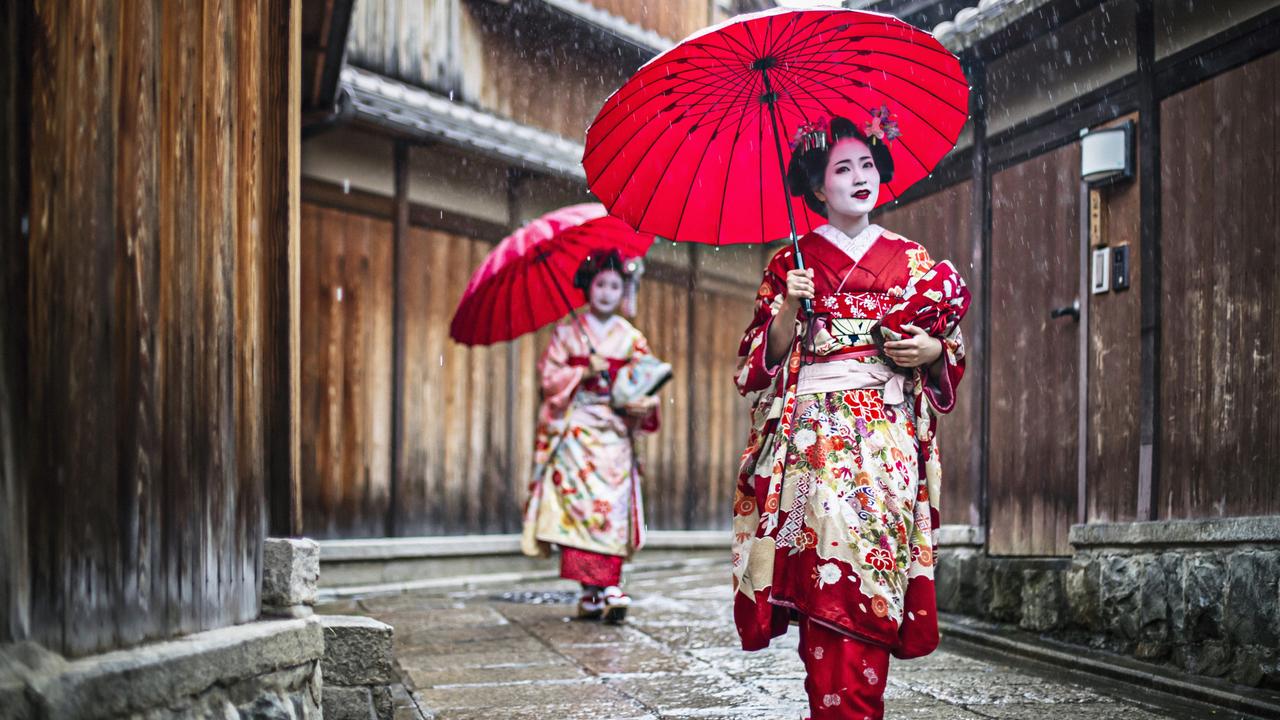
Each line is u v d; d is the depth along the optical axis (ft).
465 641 20.35
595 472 23.52
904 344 10.75
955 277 11.06
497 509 35.32
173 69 9.34
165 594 8.93
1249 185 17.31
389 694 13.12
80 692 7.13
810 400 11.05
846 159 11.36
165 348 9.04
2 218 7.07
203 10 9.98
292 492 12.03
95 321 8.02
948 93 11.77
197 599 9.53
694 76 11.45
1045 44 22.70
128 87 8.55
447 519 33.76
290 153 12.25
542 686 15.97
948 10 25.75
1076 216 21.70
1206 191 18.26
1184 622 16.75
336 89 27.40
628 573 37.27
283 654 10.38
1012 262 23.66
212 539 9.91
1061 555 21.79
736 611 11.32
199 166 9.81
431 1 33.88
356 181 31.55
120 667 7.63
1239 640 15.66
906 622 10.84
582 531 23.27
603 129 11.44
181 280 9.37
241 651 9.48
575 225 22.93
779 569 10.89
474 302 23.44
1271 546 15.72
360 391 31.53
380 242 32.22
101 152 8.16
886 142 12.16
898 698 14.82
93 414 7.97
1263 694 14.47
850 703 10.37
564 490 23.50
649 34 38.50
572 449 23.63
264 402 11.71
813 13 10.92
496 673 17.03
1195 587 16.60
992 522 23.94
